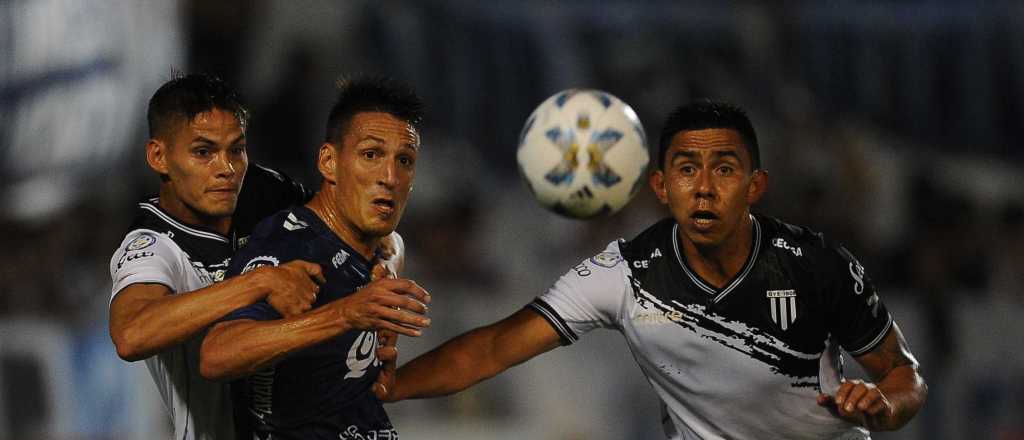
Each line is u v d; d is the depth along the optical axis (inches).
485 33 1535.4
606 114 701.9
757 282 631.2
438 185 1454.2
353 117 587.5
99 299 1147.3
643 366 665.6
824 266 630.5
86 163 1118.4
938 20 1589.6
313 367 588.1
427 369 662.5
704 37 1572.3
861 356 650.8
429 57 1517.0
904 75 1581.0
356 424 610.2
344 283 591.2
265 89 1459.2
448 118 1505.9
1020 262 1380.4
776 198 1469.0
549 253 1352.1
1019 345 1286.9
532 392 1230.3
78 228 1189.1
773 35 1569.9
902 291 1346.0
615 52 1545.3
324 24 1486.2
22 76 1112.2
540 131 705.0
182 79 605.0
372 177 583.5
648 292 645.3
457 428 1208.8
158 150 605.3
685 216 616.1
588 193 697.6
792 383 637.3
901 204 1519.4
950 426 1262.3
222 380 541.6
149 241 590.9
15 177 1116.5
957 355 1283.2
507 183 1485.0
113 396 1095.0
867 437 679.1
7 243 1140.5
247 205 644.1
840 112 1561.3
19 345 1096.2
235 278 538.9
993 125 1568.7
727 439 658.8
